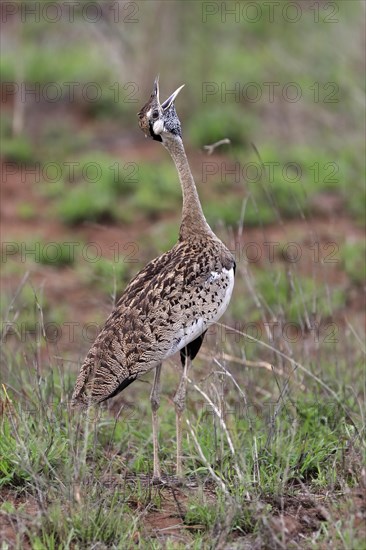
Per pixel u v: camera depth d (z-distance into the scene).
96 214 23.69
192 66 28.53
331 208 24.03
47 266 21.58
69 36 32.41
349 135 25.84
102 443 13.27
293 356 14.93
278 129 27.67
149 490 11.55
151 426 14.12
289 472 11.98
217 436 12.86
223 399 12.97
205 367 15.29
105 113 29.16
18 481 11.70
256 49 29.39
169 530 10.91
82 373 11.80
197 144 26.73
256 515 10.60
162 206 24.22
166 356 12.02
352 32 26.44
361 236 22.66
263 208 23.59
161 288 12.08
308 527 10.76
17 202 24.66
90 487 11.04
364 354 15.48
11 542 10.20
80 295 20.16
